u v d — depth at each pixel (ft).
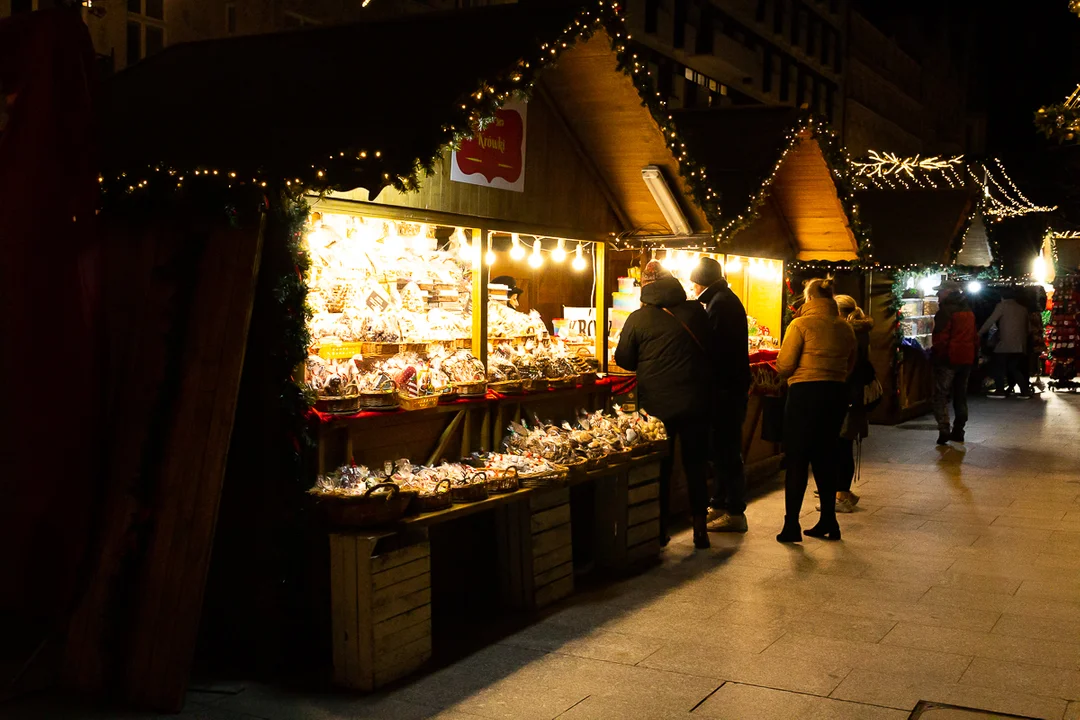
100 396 16.33
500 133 21.83
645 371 24.44
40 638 17.35
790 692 15.62
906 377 51.98
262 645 16.19
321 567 16.63
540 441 20.92
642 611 19.83
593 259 29.99
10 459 15.88
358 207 17.84
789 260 40.06
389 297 20.66
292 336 16.02
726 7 82.28
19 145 15.90
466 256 23.11
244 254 15.90
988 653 17.42
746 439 33.14
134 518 15.76
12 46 16.17
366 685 15.69
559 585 20.54
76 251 16.03
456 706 15.12
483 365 21.27
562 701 15.30
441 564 19.88
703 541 24.86
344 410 17.17
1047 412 54.44
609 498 22.76
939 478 34.58
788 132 33.17
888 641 18.02
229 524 16.43
